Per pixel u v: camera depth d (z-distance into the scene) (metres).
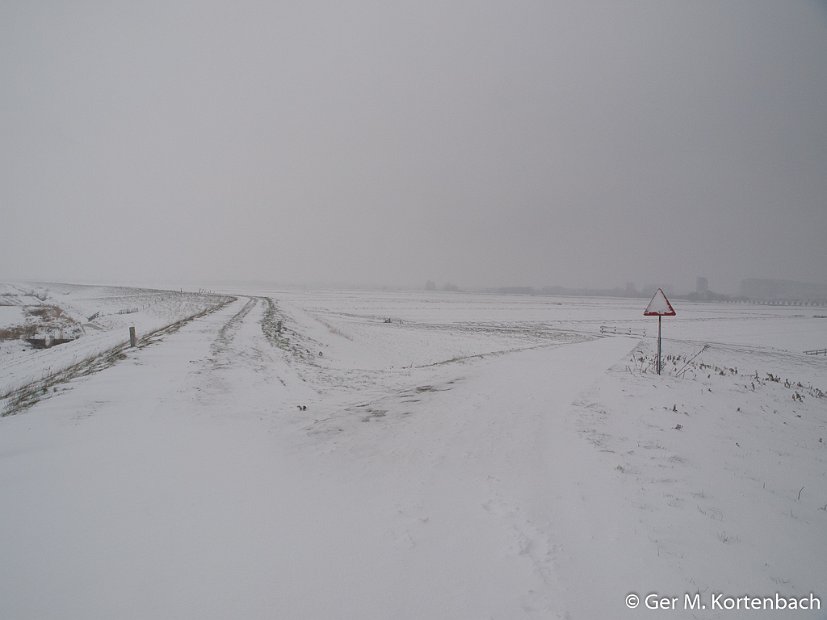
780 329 57.50
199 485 5.94
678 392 11.22
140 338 23.88
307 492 5.78
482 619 3.48
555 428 8.15
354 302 90.50
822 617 3.53
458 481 6.07
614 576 4.00
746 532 4.79
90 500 5.45
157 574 3.97
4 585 3.82
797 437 8.25
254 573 4.01
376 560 4.24
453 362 17.69
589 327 52.47
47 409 9.80
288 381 14.52
